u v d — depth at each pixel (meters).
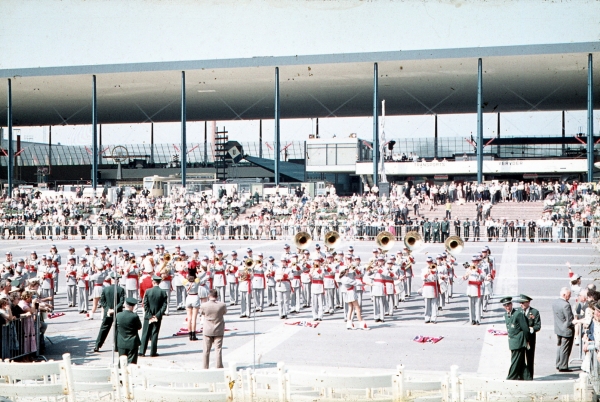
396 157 86.69
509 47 70.56
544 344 20.70
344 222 56.38
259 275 27.08
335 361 18.86
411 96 82.56
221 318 17.66
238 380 11.88
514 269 37.62
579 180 78.56
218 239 58.59
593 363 13.82
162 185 76.25
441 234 53.31
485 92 79.75
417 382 11.41
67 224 63.16
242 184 70.94
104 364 18.62
